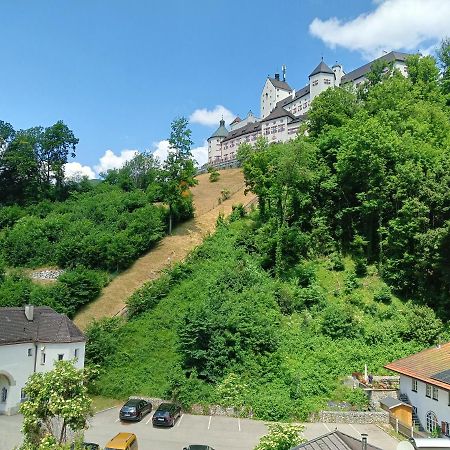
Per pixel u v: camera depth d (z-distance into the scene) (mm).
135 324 51719
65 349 42250
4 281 63562
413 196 56562
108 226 75188
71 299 56750
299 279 55125
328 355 43531
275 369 41312
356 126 67125
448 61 97250
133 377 43594
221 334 43844
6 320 42000
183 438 32781
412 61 91500
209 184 104125
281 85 164250
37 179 101750
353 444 17969
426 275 52750
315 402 38156
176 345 46531
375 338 46125
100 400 41625
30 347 41906
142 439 32375
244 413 37469
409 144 60969
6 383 39844
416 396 36906
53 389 21500
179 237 73375
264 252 60031
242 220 72750
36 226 75125
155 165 120625
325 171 64688
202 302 51094
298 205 64188
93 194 97438
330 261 59500
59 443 19906
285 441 22516
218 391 39188
